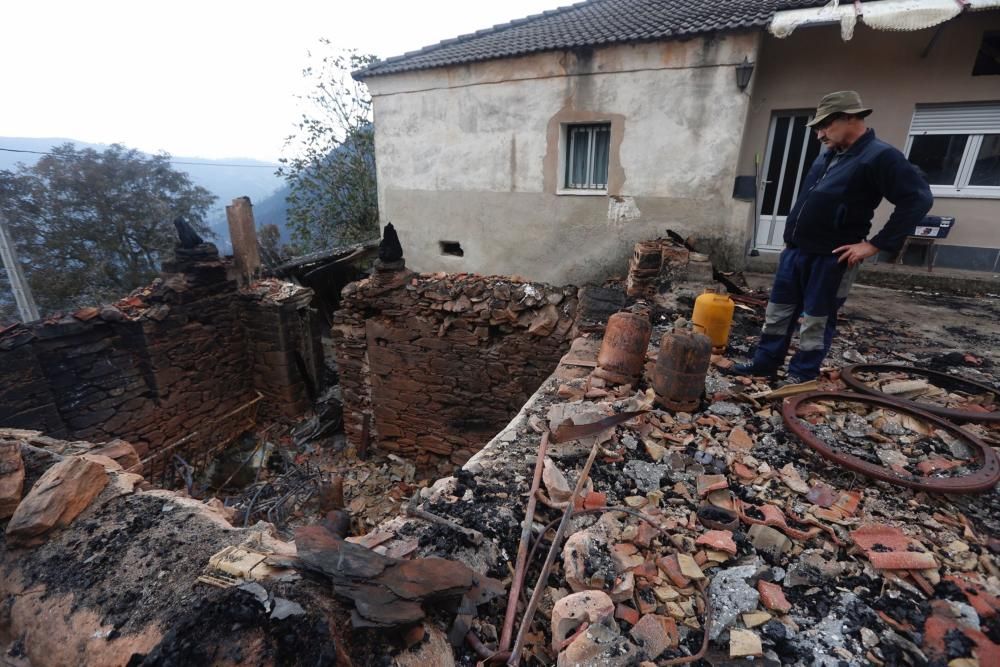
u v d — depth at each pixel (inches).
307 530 67.6
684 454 104.5
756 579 71.2
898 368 141.7
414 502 88.7
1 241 365.7
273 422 326.3
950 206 254.1
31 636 67.8
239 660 49.1
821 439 108.2
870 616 65.6
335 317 251.6
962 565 74.2
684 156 269.7
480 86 313.1
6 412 210.4
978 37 223.0
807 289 120.8
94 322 235.9
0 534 84.1
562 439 107.3
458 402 236.1
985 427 116.0
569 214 313.0
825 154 114.9
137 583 69.9
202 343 286.5
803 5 231.9
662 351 121.6
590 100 283.3
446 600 62.4
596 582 69.8
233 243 303.1
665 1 333.1
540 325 205.6
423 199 363.6
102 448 121.6
